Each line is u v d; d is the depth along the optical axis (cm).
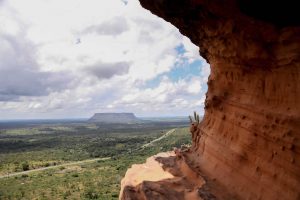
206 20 1218
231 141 1255
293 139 923
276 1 901
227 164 1240
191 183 1335
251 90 1176
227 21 1119
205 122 1570
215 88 1475
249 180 1089
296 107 947
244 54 1130
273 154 1005
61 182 11625
